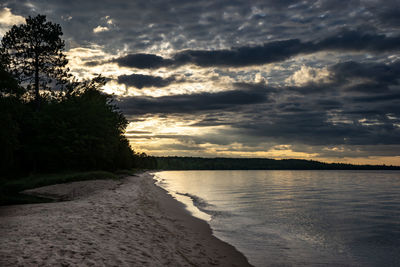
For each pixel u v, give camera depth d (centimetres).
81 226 888
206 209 1828
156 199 2069
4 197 1536
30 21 4284
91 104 4128
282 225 1353
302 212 1778
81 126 3881
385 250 949
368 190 3700
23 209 1240
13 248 625
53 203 1484
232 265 744
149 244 798
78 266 545
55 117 3753
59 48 4481
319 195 2939
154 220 1183
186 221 1323
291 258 841
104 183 2656
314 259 840
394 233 1212
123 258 634
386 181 6372
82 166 4212
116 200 1647
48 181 2589
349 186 4506
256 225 1335
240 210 1817
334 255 886
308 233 1195
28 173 3616
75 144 3722
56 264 543
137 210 1366
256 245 971
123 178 4212
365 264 806
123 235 842
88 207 1313
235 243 985
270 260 813
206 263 730
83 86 4856
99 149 4128
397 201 2453
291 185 4603
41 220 963
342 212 1806
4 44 4228
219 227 1254
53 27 4444
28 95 4359
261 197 2667
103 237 785
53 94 4262
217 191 3334
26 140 3747
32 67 4400
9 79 2612
